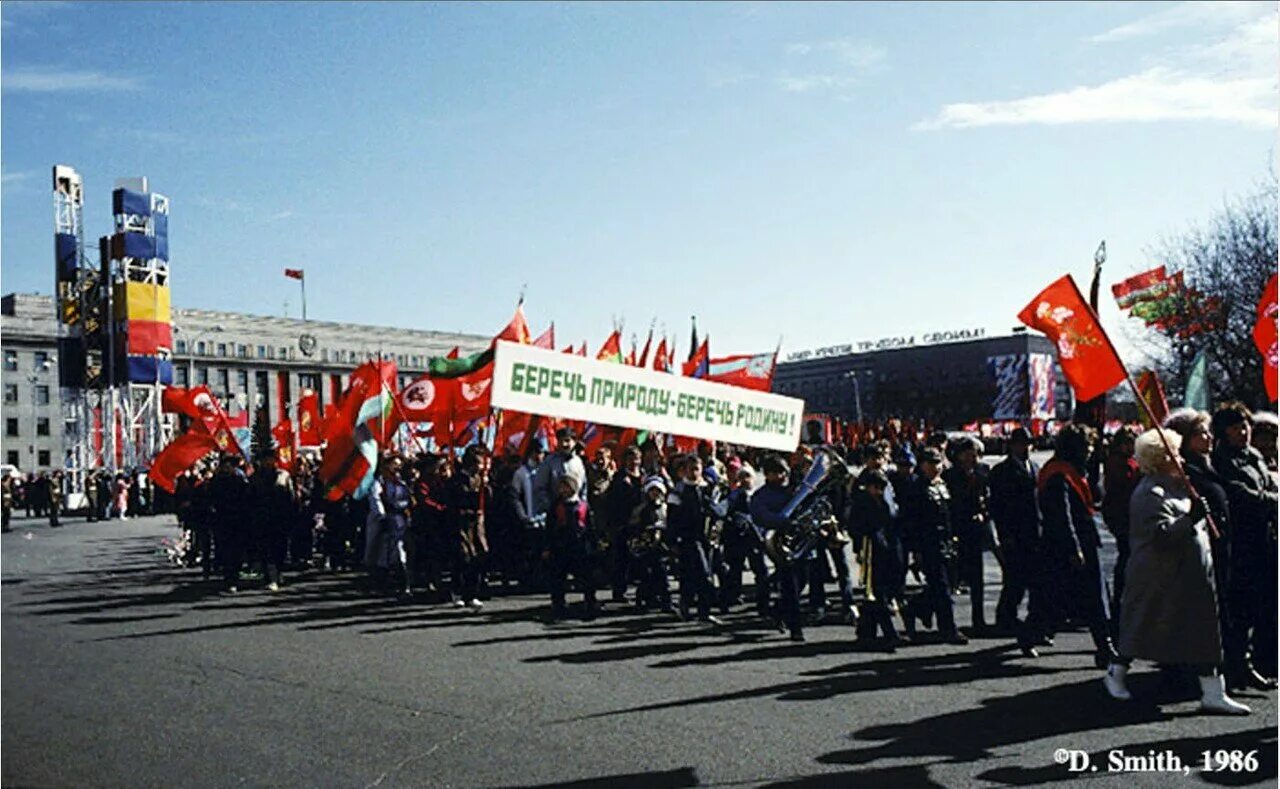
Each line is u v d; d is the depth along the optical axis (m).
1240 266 33.72
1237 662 7.05
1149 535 6.55
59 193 49.47
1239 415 7.14
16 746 6.56
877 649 8.92
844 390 137.00
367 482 13.68
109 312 48.03
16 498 49.66
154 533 28.02
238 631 10.80
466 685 8.02
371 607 12.29
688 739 6.39
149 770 6.08
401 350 105.19
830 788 5.45
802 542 9.54
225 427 19.31
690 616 11.07
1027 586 8.48
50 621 11.75
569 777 5.77
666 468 14.59
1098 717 6.59
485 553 12.44
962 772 5.63
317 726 6.94
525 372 7.04
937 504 9.11
